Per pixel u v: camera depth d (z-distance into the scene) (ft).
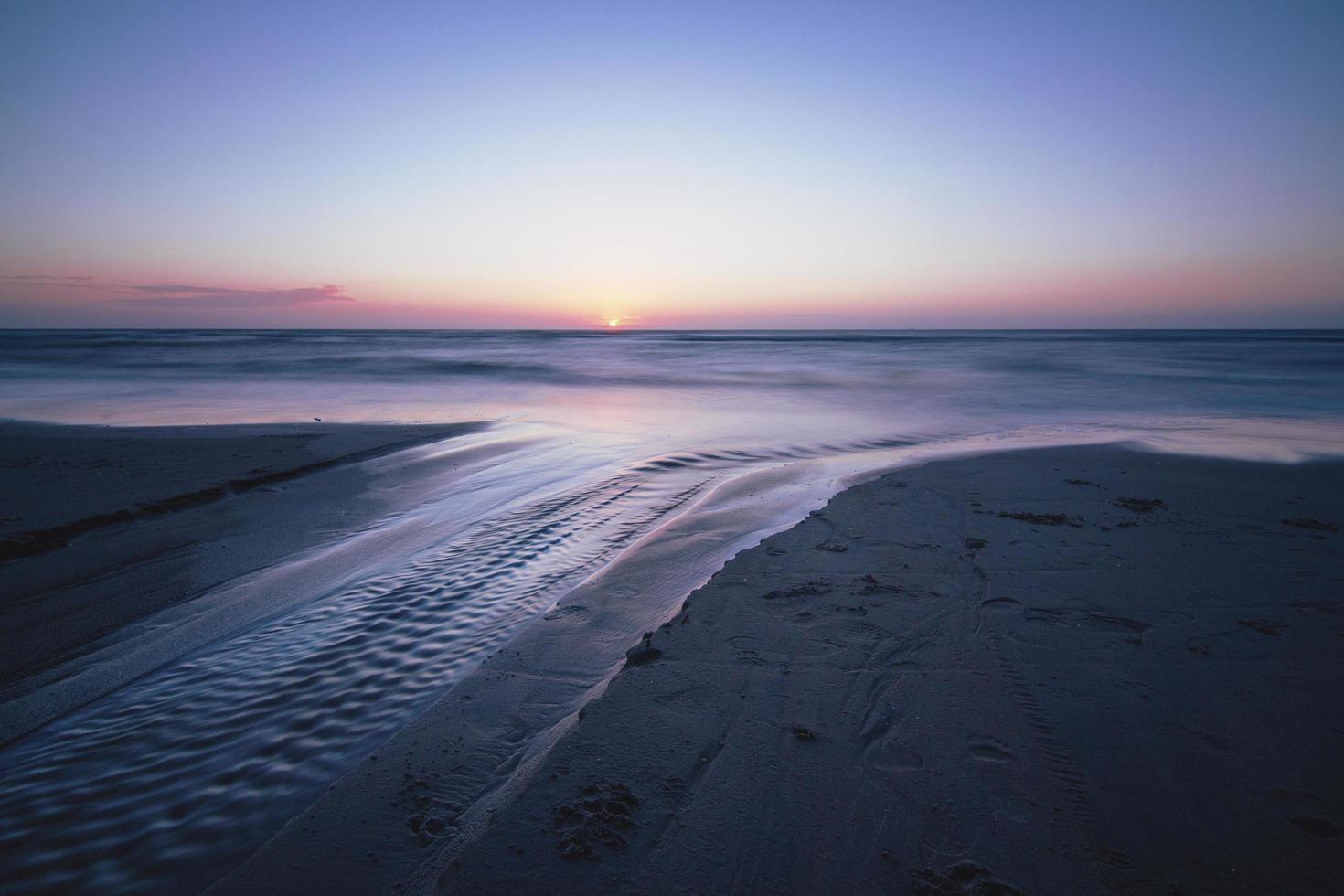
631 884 6.96
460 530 21.50
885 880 7.09
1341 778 8.73
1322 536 19.02
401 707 11.52
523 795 8.27
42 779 9.91
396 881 7.56
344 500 25.25
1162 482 26.20
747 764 8.94
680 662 11.72
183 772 10.00
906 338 305.12
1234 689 10.87
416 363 112.98
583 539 20.39
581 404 57.77
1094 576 15.88
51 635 14.48
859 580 15.62
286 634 14.46
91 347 168.96
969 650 12.21
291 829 8.46
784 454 34.73
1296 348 154.10
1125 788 8.55
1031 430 43.27
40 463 30.09
